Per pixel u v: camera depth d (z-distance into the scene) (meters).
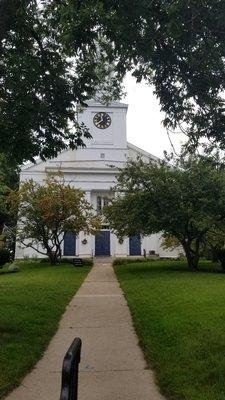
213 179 25.42
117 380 6.52
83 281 21.50
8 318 10.45
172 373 6.48
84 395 5.92
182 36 8.14
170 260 38.28
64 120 11.91
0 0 8.17
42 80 11.29
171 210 25.73
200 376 6.25
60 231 35.06
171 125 9.98
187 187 25.72
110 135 49.31
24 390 6.12
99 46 10.40
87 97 11.78
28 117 11.10
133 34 7.66
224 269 26.36
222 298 13.15
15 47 11.00
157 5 7.28
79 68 11.48
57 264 35.03
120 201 27.16
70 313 12.12
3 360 7.12
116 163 48.47
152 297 14.06
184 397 5.58
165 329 9.24
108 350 8.20
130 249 47.25
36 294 15.07
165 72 9.41
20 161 12.20
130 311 12.31
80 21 7.62
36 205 33.84
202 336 8.43
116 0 7.16
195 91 9.23
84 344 8.66
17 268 30.09
